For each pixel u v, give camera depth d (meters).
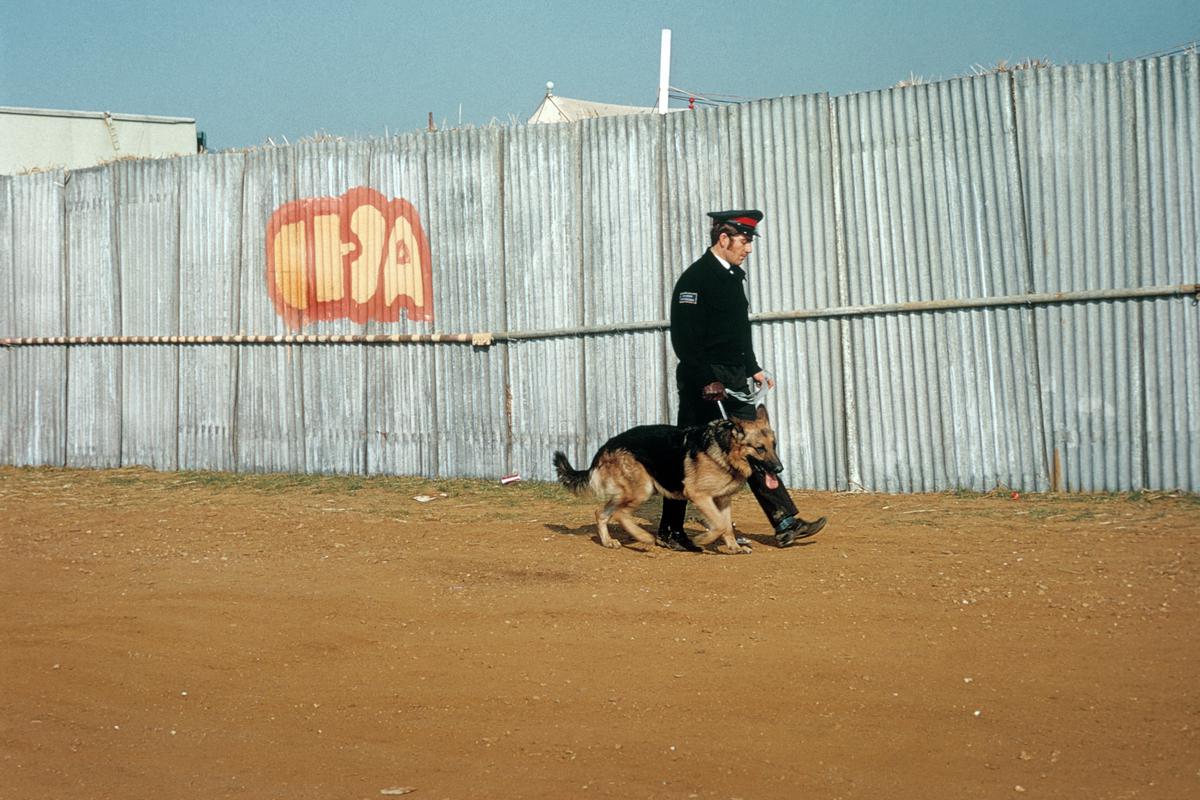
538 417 12.21
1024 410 9.95
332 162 13.30
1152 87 9.34
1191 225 9.26
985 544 7.80
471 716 5.01
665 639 5.98
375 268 13.10
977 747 4.36
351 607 6.90
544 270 12.07
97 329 15.24
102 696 5.51
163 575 8.03
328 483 12.80
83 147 25.88
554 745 4.61
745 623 6.16
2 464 16.02
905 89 10.26
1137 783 3.96
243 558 8.58
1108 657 5.29
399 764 4.49
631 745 4.57
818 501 10.26
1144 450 9.48
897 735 4.53
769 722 4.74
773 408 11.02
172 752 4.74
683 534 8.33
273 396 13.86
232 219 14.04
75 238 15.34
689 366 8.29
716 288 8.19
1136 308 9.46
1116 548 7.41
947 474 10.29
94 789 4.37
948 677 5.16
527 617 6.52
